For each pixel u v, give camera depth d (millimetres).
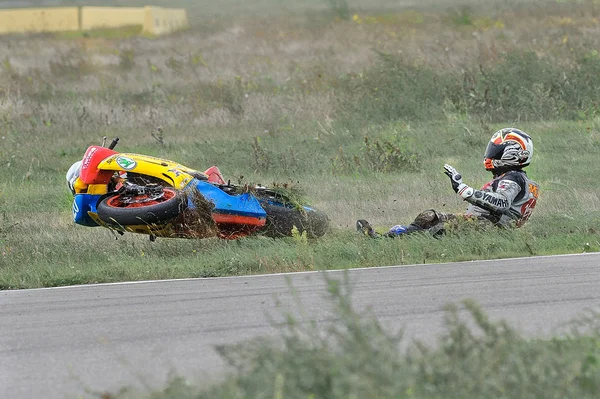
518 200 36688
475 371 14992
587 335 19062
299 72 90625
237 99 78000
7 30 154125
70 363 20078
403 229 36594
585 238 35500
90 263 33344
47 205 48375
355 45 107938
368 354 14516
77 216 36875
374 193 49469
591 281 27531
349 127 69500
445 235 35531
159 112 75875
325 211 44438
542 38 102875
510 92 74625
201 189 35656
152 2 161125
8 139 65562
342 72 87125
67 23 154000
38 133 68875
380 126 70125
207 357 20016
